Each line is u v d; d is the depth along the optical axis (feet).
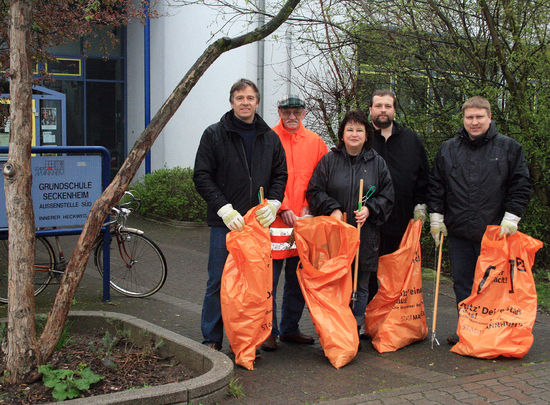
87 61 49.19
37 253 20.22
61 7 21.53
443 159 16.79
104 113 50.16
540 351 16.14
